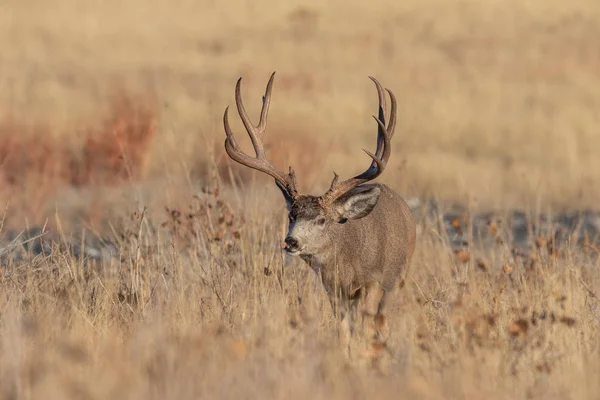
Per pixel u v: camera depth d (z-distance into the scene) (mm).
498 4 144750
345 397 16594
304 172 50719
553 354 19375
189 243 29922
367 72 97438
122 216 35188
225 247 27656
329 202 23781
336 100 76062
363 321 22797
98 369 17406
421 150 61125
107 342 19047
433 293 24828
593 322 22141
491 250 31141
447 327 20578
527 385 17797
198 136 56312
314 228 23484
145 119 58281
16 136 55656
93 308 23109
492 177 52812
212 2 151625
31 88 80125
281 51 112625
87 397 16125
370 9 146375
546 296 23781
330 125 68375
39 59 105062
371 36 124062
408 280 26297
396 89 85688
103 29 128750
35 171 47062
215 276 25453
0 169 45156
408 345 19094
